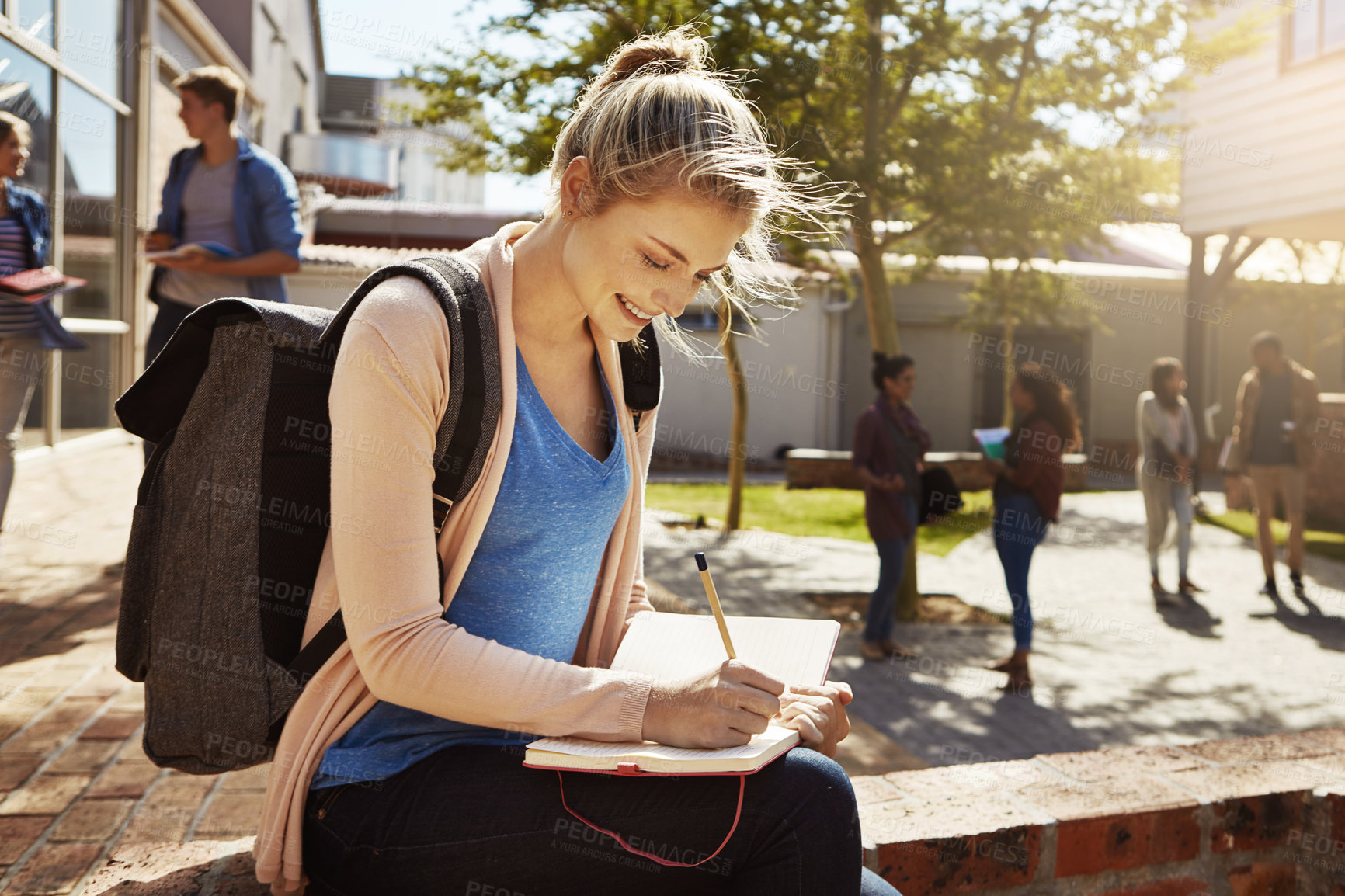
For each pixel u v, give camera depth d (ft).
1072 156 27.12
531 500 4.09
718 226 3.78
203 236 13.62
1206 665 19.11
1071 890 6.27
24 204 14.32
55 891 5.88
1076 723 15.43
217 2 42.93
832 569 27.71
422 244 61.82
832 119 23.70
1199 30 30.04
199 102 13.24
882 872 5.74
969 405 60.75
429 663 3.64
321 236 60.85
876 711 15.67
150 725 4.11
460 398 3.81
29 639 11.20
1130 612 23.73
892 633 20.51
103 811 7.09
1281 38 32.60
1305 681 18.01
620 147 3.76
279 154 50.65
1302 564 27.61
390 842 3.77
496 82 24.08
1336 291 55.77
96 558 14.98
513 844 3.69
